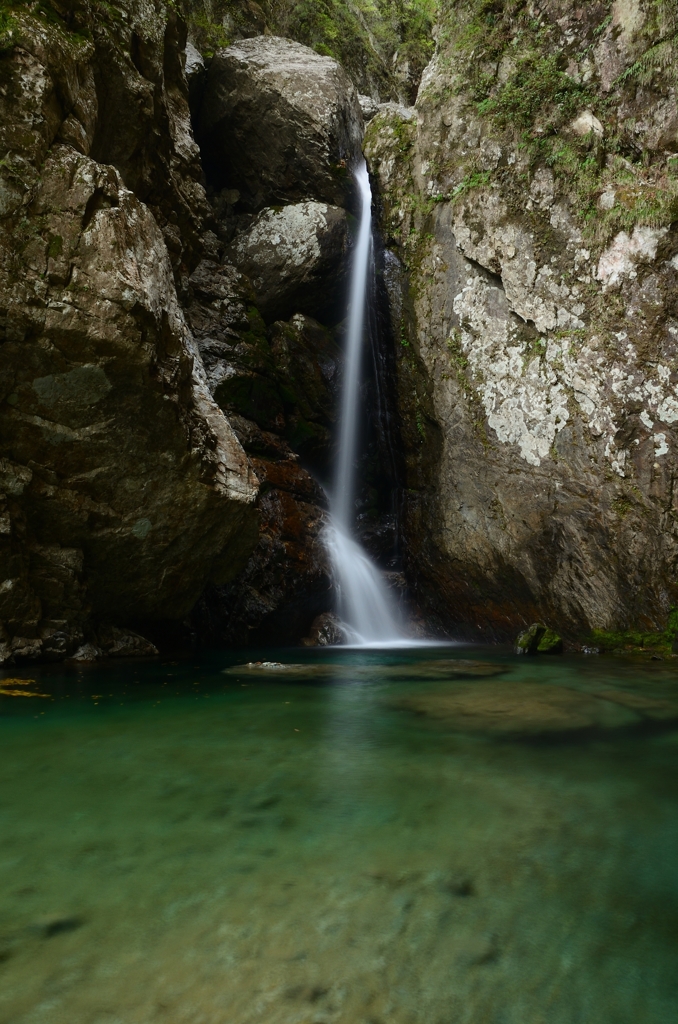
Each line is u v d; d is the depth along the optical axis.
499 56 9.66
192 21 12.69
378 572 11.31
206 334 10.27
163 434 6.28
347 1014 1.39
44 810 2.45
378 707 4.37
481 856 2.14
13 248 5.31
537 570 9.12
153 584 7.20
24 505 6.12
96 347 5.59
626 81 8.55
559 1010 1.43
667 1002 1.46
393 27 16.28
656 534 8.06
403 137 11.68
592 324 8.59
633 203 8.28
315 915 1.75
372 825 2.36
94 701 4.48
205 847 2.14
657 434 8.09
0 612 6.11
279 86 11.48
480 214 9.56
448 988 1.49
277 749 3.31
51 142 5.63
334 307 11.79
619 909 1.84
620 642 8.27
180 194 9.75
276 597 9.55
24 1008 1.37
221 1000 1.41
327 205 11.46
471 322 9.73
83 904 1.78
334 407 11.45
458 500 9.95
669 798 2.70
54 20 5.86
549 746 3.49
